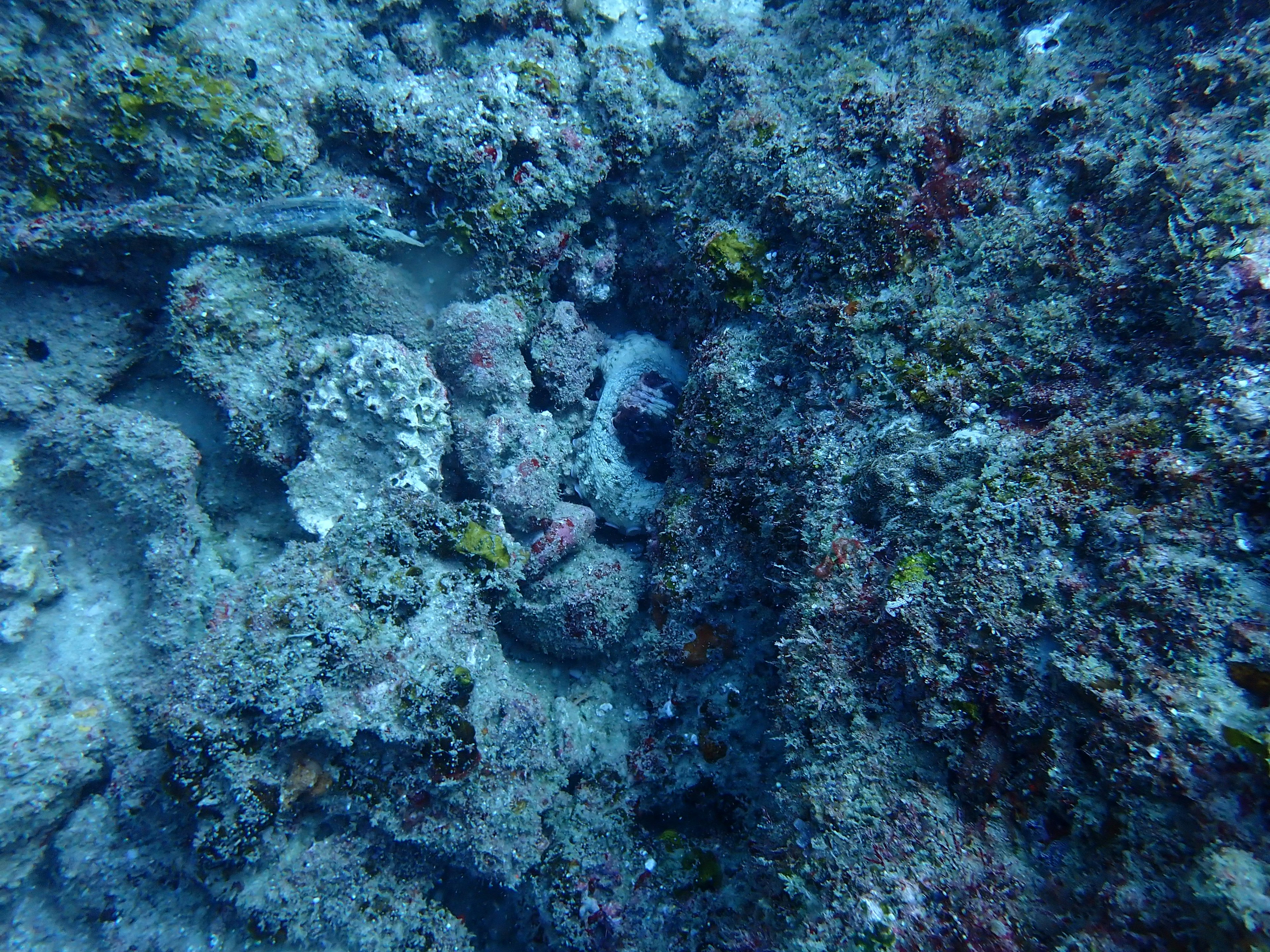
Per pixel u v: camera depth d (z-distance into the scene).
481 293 0.55
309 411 0.49
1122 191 0.40
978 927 0.30
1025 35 0.48
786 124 0.49
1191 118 0.40
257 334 0.50
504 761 0.47
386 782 0.44
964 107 0.44
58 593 0.48
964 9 0.50
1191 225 0.37
